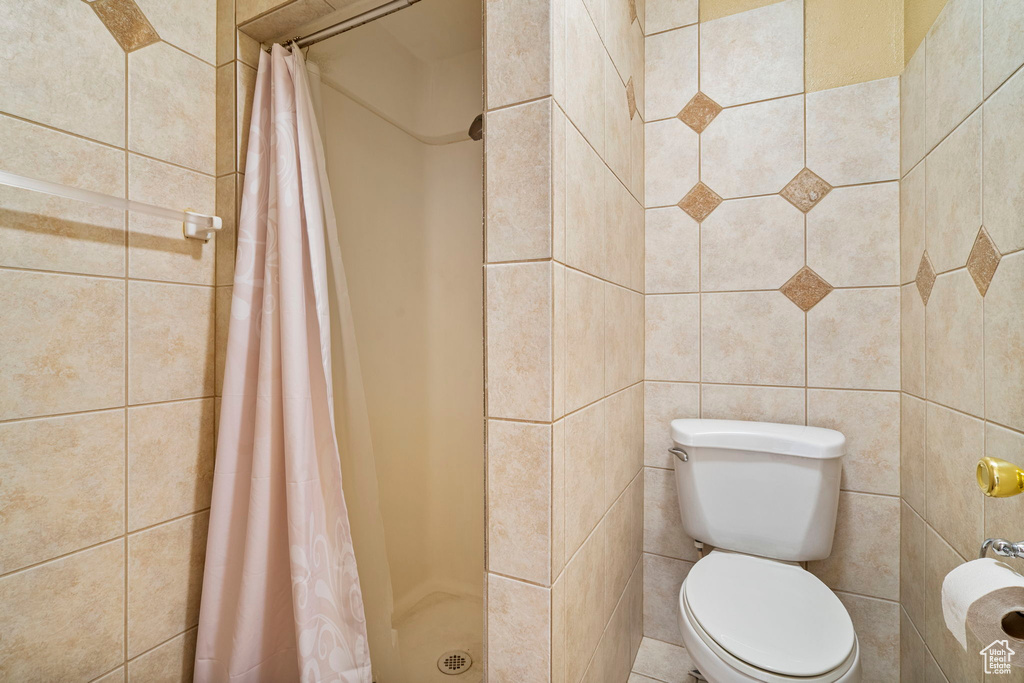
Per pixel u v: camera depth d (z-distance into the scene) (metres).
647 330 1.58
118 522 1.04
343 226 1.28
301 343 1.11
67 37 0.95
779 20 1.42
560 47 0.86
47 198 0.92
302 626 1.06
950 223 1.02
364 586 1.26
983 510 0.89
